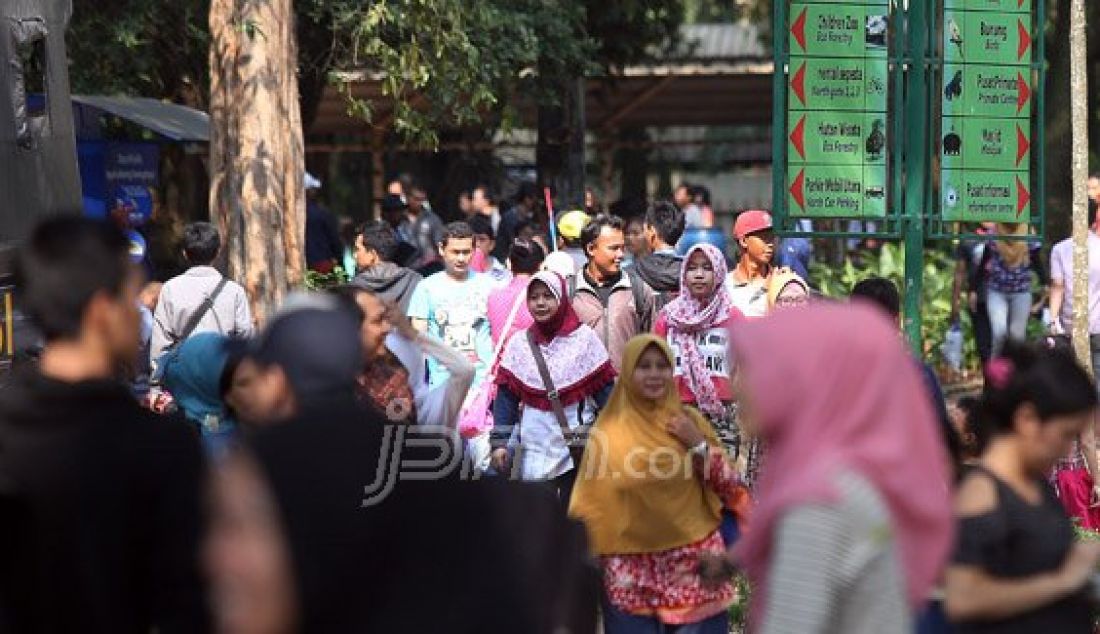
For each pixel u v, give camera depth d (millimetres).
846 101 30203
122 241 11398
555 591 10641
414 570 9953
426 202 58375
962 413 14898
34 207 22750
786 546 9117
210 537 10453
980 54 30875
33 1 23625
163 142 46531
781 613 9070
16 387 11211
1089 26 59906
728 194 95875
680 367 22625
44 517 10914
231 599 9750
